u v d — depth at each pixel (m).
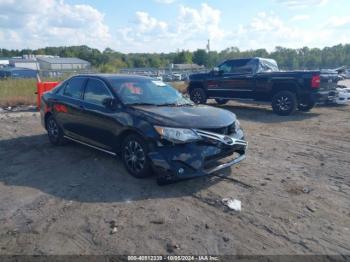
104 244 3.27
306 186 4.74
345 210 4.00
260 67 11.92
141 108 5.02
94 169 5.39
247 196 4.38
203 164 4.48
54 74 34.19
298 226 3.62
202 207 4.06
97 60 111.06
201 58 92.50
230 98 12.70
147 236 3.41
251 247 3.23
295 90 10.91
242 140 5.09
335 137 7.89
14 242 3.31
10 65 82.44
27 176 5.14
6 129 8.83
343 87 13.38
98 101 5.64
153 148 4.53
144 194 4.42
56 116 6.66
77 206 4.09
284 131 8.62
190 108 5.30
